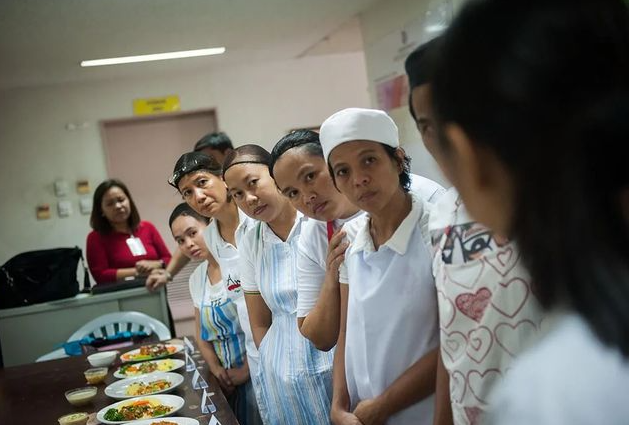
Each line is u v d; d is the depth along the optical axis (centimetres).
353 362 133
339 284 145
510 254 88
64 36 382
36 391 236
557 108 40
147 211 555
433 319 121
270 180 179
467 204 50
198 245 248
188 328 514
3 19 334
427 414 122
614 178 39
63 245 524
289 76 568
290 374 173
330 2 401
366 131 117
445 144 49
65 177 525
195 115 561
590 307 41
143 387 212
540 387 42
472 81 44
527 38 42
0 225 512
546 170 41
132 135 550
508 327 88
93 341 311
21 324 332
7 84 498
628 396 39
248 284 201
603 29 42
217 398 195
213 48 473
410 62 92
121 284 345
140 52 452
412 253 121
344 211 152
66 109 525
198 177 220
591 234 40
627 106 39
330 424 168
